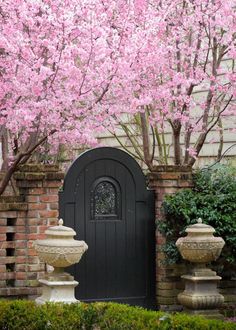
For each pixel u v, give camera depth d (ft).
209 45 41.11
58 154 52.75
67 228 32.48
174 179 37.63
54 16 34.94
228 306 37.73
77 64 38.29
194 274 33.99
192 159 41.81
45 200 35.94
